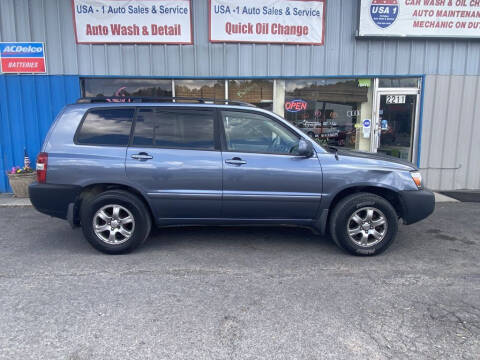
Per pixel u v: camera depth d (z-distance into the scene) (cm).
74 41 804
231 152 460
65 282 389
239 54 829
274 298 358
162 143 462
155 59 818
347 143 888
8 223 614
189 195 457
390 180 461
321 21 828
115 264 439
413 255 480
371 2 816
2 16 788
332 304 348
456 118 877
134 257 462
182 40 813
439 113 873
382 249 469
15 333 296
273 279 402
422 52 852
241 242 523
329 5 826
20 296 357
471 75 866
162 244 511
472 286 389
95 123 466
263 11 813
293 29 826
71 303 345
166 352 274
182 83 839
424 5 823
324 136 882
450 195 837
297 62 841
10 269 423
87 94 830
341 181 457
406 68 855
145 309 335
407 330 306
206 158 456
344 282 396
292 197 459
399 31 831
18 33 795
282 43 830
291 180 457
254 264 444
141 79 831
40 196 455
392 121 879
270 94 858
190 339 291
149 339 290
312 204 464
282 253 482
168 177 454
